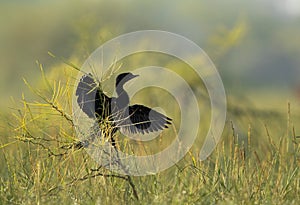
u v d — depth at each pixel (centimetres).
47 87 2858
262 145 3738
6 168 2956
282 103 4669
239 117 4638
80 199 2691
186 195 2684
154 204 2616
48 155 2773
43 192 2712
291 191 2802
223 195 2691
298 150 3053
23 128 2712
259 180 2817
